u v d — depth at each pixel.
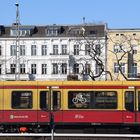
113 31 80.88
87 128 27.92
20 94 27.95
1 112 28.03
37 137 26.36
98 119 27.38
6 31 84.31
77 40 79.81
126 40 80.25
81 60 79.75
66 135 26.56
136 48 80.38
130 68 80.50
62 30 83.19
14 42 82.50
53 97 27.70
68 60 80.00
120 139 25.89
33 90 27.81
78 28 81.81
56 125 27.91
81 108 27.52
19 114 27.89
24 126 28.30
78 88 27.56
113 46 80.31
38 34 82.75
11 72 81.62
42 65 81.50
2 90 28.06
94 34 80.38
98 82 27.52
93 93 27.48
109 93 27.42
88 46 72.25
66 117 27.55
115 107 27.33
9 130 28.47
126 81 27.39
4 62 82.44
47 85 27.75
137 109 27.19
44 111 27.69
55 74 79.94
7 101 28.00
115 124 27.31
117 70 79.69
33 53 82.12
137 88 27.25
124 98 27.30
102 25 81.88
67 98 27.62
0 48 83.00
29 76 79.69
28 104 27.84
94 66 79.00
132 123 27.17
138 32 80.56
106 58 79.69
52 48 81.94
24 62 81.94
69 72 79.69
